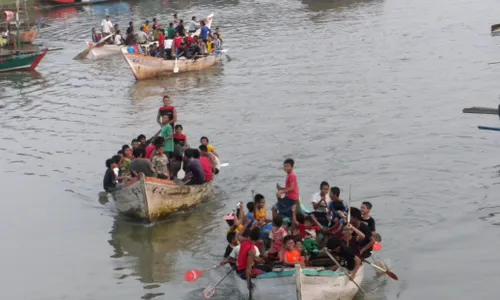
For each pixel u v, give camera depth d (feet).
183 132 135.64
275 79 173.99
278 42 219.41
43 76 198.49
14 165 125.08
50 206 105.19
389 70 173.37
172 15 286.46
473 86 153.79
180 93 168.86
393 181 104.99
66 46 238.48
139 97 167.94
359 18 251.39
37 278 82.74
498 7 252.83
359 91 156.46
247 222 79.87
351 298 72.28
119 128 143.13
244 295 72.79
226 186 107.14
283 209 83.30
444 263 80.48
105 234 94.17
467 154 114.32
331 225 76.89
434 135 124.26
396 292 74.74
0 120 155.12
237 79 177.99
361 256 74.28
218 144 127.03
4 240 93.71
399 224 90.94
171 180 98.43
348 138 125.49
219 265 76.95
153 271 82.84
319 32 230.27
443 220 91.40
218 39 201.77
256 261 72.02
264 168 113.70
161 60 185.57
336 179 107.14
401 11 260.21
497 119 130.62
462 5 263.90
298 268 65.57
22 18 295.48
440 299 72.90
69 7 323.16
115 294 77.77
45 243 92.27
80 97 172.14
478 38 202.69
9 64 202.80
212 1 320.70
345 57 191.72
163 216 96.48
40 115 157.48
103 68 205.26
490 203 95.50
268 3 304.30
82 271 83.82
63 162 124.88
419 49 194.59
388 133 126.72
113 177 100.99
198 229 93.56
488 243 84.64
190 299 75.41
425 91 152.56
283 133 130.62
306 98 153.89
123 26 266.16
